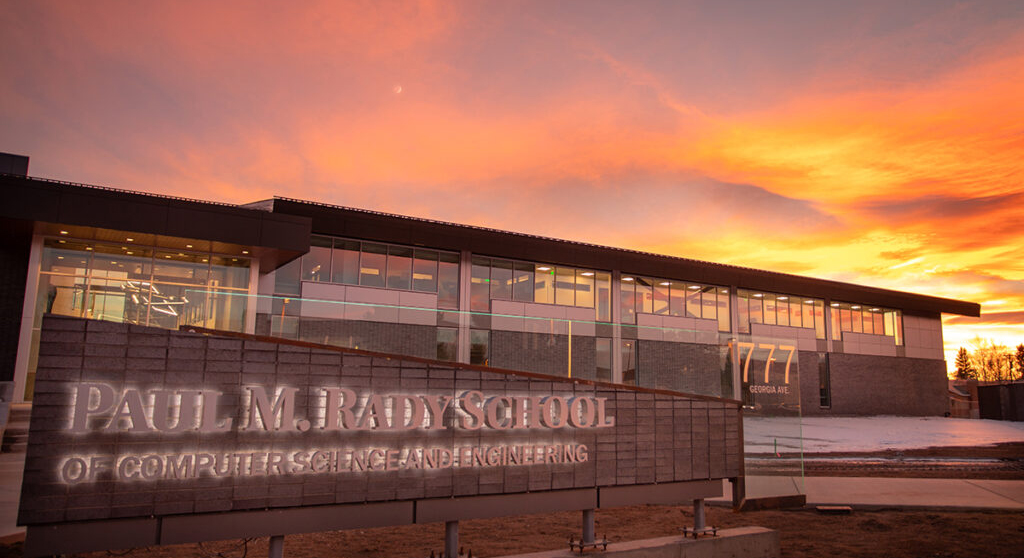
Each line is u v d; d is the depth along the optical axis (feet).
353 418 19.95
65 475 16.08
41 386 16.16
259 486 18.37
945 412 153.89
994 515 39.88
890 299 147.13
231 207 60.70
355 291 79.92
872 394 140.97
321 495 19.24
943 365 157.07
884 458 69.56
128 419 16.90
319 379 19.71
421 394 21.45
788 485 38.63
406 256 85.87
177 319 23.13
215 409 18.03
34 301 57.31
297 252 63.57
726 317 118.11
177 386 17.67
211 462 17.79
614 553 24.54
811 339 132.77
